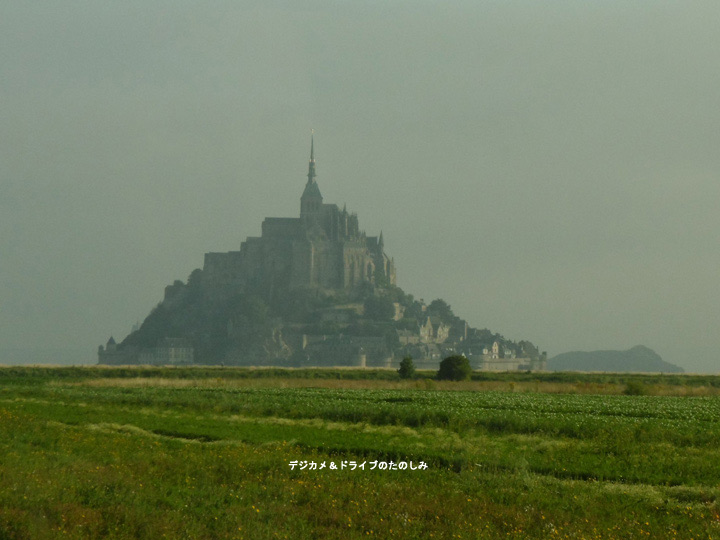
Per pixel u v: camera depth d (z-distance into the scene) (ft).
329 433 529.04
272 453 424.46
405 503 318.45
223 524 285.64
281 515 299.99
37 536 264.31
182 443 473.26
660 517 318.45
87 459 387.96
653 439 516.73
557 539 282.56
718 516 315.37
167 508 306.14
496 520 303.07
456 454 434.30
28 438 452.76
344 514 303.07
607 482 381.81
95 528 275.18
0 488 309.63
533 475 385.70
